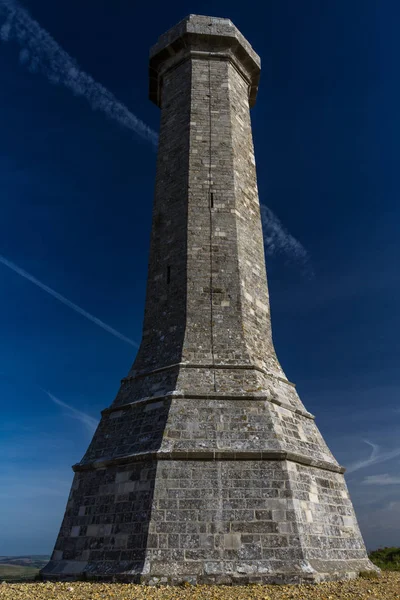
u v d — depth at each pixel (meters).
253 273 18.88
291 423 15.46
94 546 13.27
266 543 12.13
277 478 13.15
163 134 21.75
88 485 14.87
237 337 16.53
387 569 18.34
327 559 13.02
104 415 16.61
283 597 9.95
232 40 22.61
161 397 14.95
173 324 17.08
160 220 19.69
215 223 18.69
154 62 23.64
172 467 13.16
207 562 11.75
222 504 12.62
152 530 12.20
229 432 13.97
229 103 21.48
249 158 21.77
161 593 10.33
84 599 9.70
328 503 14.68
